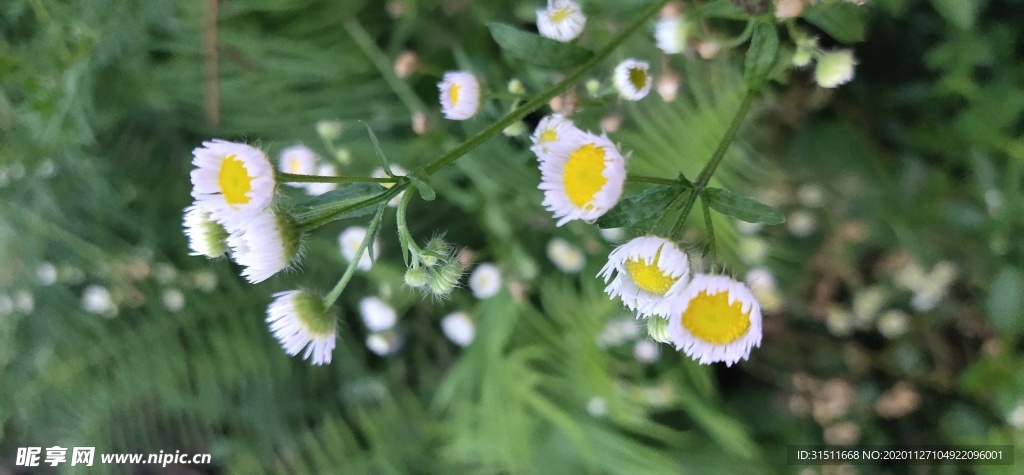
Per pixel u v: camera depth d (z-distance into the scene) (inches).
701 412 12.5
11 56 10.5
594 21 10.2
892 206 11.4
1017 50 10.7
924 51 11.2
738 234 10.6
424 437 14.4
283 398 14.6
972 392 11.8
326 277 14.0
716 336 6.6
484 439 13.1
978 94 10.7
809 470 12.4
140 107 12.1
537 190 11.7
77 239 12.6
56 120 10.8
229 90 11.8
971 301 11.5
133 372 13.4
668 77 9.0
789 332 12.7
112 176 12.4
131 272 12.6
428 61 12.3
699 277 6.6
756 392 13.3
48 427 13.8
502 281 12.1
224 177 6.3
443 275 6.9
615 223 6.6
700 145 10.4
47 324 13.1
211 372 13.6
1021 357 11.1
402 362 14.7
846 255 11.4
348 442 14.4
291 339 7.2
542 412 12.8
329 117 12.1
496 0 11.8
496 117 10.5
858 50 11.4
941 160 11.6
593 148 6.2
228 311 13.6
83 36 10.7
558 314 12.4
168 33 11.6
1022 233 10.8
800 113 11.5
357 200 6.7
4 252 12.3
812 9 7.3
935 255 11.3
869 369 12.6
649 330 7.3
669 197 6.6
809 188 11.2
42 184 12.1
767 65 7.1
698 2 9.3
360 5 11.9
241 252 6.7
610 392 12.3
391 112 12.3
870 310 11.4
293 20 11.8
